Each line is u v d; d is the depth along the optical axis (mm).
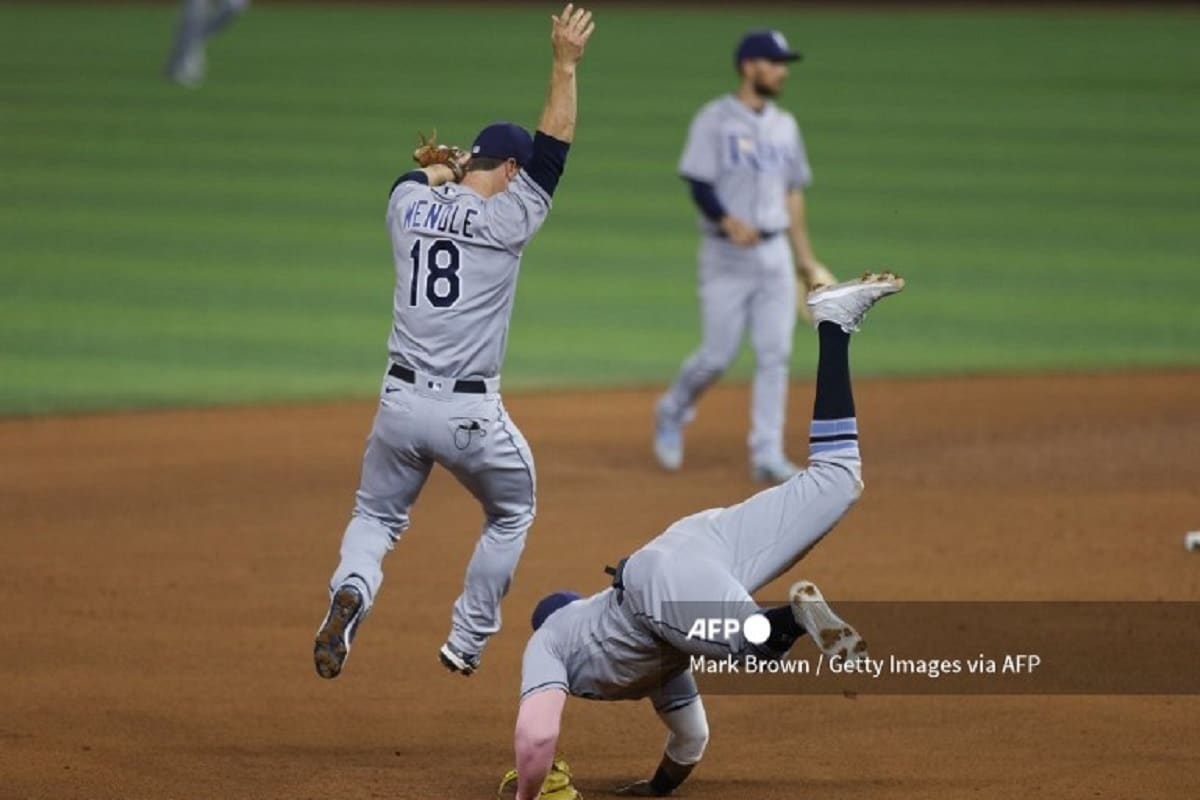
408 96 106438
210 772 21906
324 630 21469
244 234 69312
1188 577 30625
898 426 43312
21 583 30312
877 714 24109
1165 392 47094
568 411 45062
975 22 156375
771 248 37938
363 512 23156
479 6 166500
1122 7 168375
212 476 38000
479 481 22797
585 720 24516
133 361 49875
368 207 75312
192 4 112188
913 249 68000
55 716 23906
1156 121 102500
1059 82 118375
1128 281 62594
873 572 30984
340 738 23344
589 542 33125
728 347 38125
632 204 77375
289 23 149500
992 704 24438
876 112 104875
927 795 20984
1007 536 33375
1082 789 21125
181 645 27188
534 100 104500
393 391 22453
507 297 22453
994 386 47906
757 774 21906
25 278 60938
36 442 41062
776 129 38125
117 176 81438
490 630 23562
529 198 22109
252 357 50562
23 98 104375
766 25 152500
